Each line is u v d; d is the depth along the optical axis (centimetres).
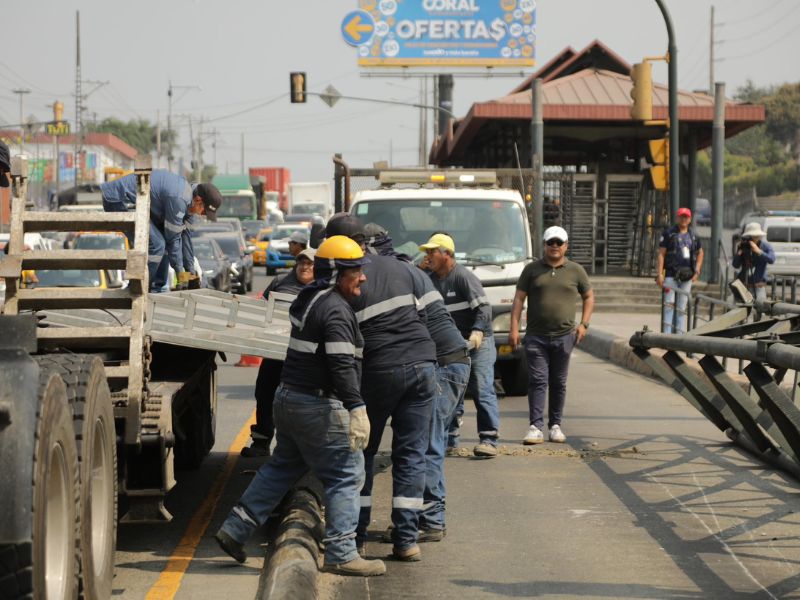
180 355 2125
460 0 14075
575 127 8319
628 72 9238
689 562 1681
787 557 1702
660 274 4566
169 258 2491
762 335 2070
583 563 1681
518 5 14112
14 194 1584
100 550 1398
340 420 1545
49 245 5416
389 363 1661
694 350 2223
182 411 2064
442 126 14000
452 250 2406
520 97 8288
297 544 1608
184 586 1566
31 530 1046
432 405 1703
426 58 14112
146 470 1580
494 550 1759
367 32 14112
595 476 2297
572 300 2664
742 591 1535
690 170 8462
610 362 4622
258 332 1952
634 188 7606
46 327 1647
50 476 1161
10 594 1041
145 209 1602
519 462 2448
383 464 2458
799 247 8200
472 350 2450
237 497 2130
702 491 2152
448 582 1594
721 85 7081
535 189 3919
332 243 1541
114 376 1551
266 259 10594
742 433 2552
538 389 2656
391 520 1838
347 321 1520
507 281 3456
